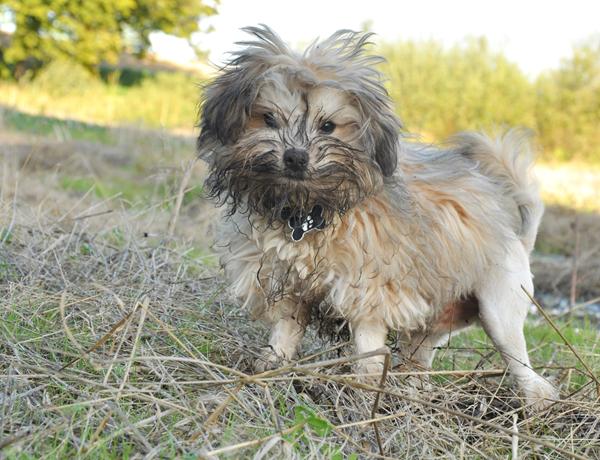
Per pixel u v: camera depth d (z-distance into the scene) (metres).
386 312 1.02
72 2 7.08
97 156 3.03
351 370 1.03
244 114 0.96
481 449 0.95
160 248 1.45
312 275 1.01
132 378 0.95
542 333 1.51
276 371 0.91
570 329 1.57
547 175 4.70
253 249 1.03
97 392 0.87
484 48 6.37
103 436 0.82
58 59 6.70
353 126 0.98
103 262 1.36
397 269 1.01
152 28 8.09
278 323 1.08
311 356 1.00
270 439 0.81
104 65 8.88
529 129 1.23
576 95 5.98
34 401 0.88
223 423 0.87
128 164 3.01
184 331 1.11
